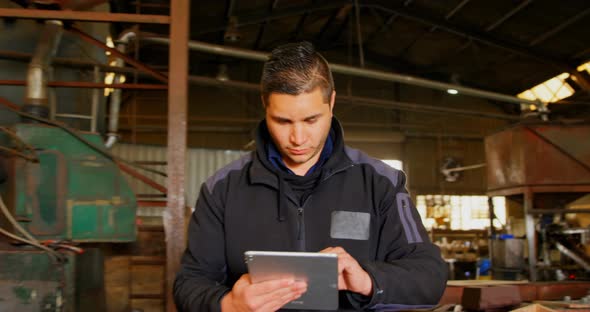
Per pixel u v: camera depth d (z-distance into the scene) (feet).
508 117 45.09
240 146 50.83
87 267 8.85
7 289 7.54
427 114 55.67
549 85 49.34
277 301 4.10
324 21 48.32
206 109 50.96
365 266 4.52
